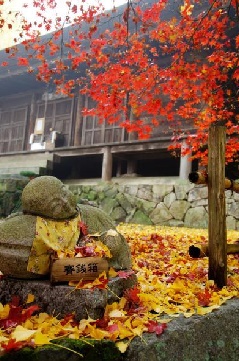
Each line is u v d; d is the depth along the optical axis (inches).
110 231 110.3
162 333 86.9
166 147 443.5
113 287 101.8
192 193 401.7
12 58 620.1
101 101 296.8
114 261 111.8
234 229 365.1
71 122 633.0
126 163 580.1
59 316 94.2
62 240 103.9
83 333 82.4
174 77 283.9
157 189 431.2
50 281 98.0
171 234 301.9
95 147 510.0
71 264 97.7
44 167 529.3
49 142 605.3
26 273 101.9
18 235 101.0
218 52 295.9
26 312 91.2
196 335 93.2
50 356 73.3
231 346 101.4
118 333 82.0
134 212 440.8
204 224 380.5
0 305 98.0
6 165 583.2
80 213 115.0
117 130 569.9
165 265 183.0
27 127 705.0
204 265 182.2
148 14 304.0
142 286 126.0
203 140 327.0
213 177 136.1
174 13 411.8
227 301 118.6
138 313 98.0
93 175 634.2
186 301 115.6
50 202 104.1
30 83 665.6
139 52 312.2
